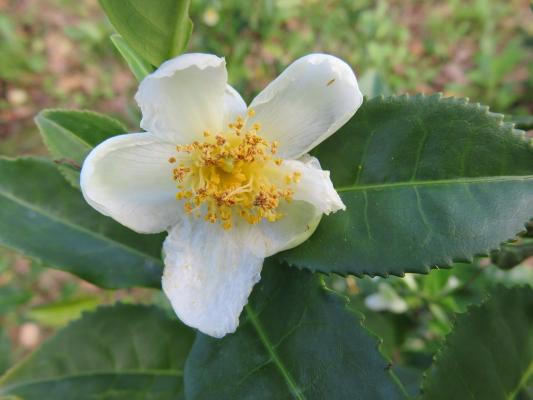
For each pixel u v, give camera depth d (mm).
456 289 106
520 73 250
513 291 71
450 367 66
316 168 66
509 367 68
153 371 91
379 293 108
